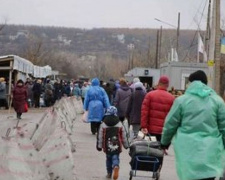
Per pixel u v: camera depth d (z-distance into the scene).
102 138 12.67
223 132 8.57
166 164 15.71
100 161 15.84
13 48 133.62
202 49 43.31
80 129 26.83
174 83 36.94
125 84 22.02
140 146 12.05
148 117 13.97
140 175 13.41
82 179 12.81
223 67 39.47
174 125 8.66
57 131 11.26
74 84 55.81
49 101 46.34
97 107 22.62
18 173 9.12
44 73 58.81
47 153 10.85
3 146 8.99
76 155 16.91
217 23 25.28
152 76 55.41
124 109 21.77
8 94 38.91
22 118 31.64
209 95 8.61
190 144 8.37
